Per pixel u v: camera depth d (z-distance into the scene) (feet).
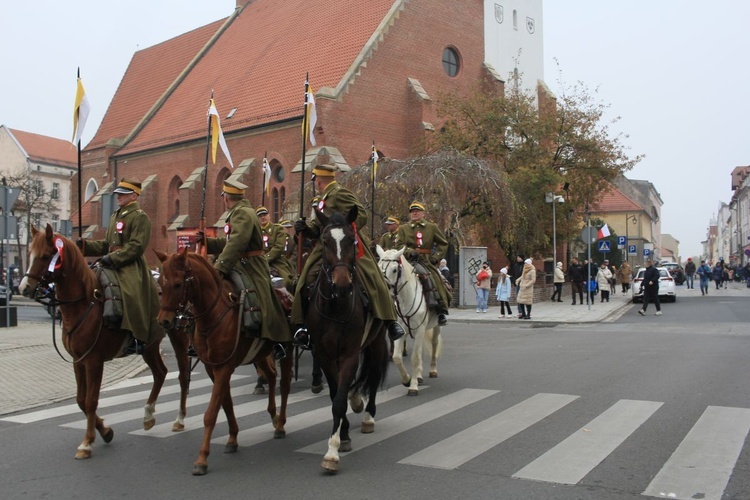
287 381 25.36
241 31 157.07
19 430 27.37
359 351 22.82
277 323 23.91
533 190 106.22
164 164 137.49
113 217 26.27
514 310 91.20
